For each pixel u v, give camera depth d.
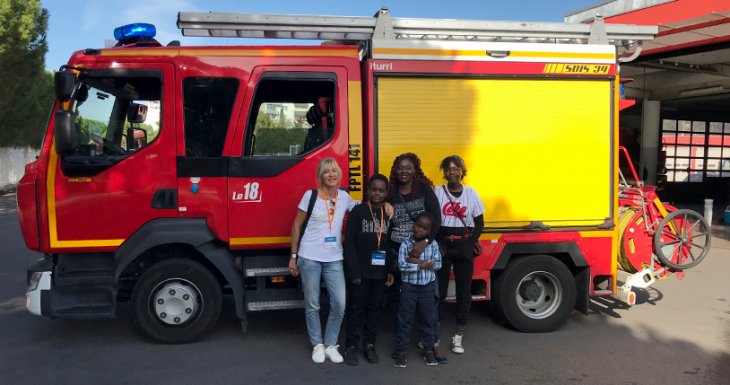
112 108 4.83
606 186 5.46
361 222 4.47
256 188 4.88
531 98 5.28
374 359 4.68
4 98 22.53
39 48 22.61
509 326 5.61
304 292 4.63
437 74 5.09
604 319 6.02
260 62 4.88
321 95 5.06
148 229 4.74
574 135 5.37
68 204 4.70
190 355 4.83
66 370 4.47
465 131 5.16
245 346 5.07
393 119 5.05
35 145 29.11
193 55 4.82
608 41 5.58
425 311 4.52
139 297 4.88
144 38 5.18
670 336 5.43
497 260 5.29
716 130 24.34
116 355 4.81
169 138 4.78
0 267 8.45
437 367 4.60
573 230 5.39
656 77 18.95
